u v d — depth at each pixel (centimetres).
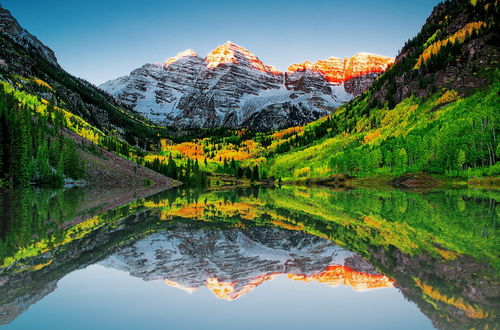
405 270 1555
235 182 18325
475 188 8894
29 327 962
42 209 4228
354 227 2905
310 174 17362
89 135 18862
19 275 1490
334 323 999
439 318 1020
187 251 1980
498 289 1275
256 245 2147
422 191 8725
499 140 10269
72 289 1318
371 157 14150
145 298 1224
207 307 1141
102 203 5253
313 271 1565
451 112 13988
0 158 8625
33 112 15175
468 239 2300
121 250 1995
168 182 14450
